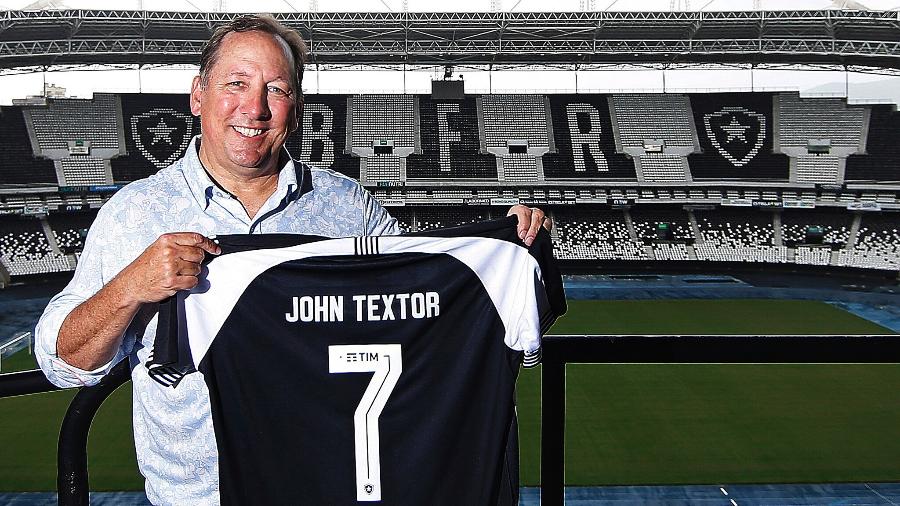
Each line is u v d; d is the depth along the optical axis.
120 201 2.46
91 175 38.06
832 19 34.56
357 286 2.38
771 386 17.36
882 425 14.84
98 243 2.42
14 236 35.75
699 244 39.00
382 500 2.38
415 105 43.66
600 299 30.06
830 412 15.61
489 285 2.42
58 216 37.06
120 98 41.47
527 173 40.47
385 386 2.38
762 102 43.41
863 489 11.94
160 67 41.59
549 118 43.25
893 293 31.22
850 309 28.03
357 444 2.37
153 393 2.38
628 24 36.19
